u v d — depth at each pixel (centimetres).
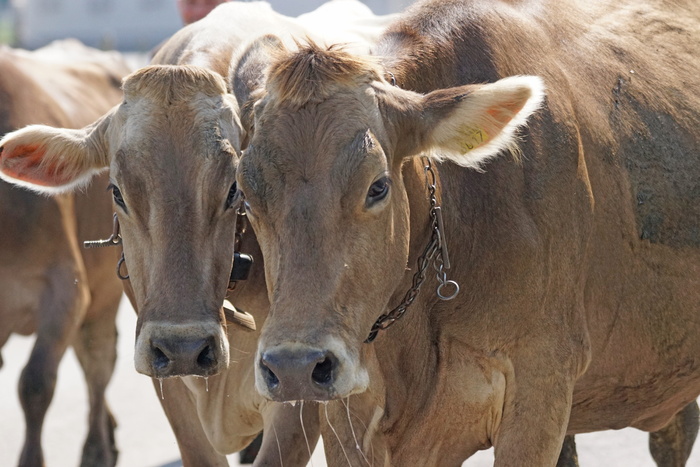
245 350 941
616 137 861
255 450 1227
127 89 851
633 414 931
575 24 899
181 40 1070
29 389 1185
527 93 684
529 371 788
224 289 833
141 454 1345
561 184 797
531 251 775
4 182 1206
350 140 669
